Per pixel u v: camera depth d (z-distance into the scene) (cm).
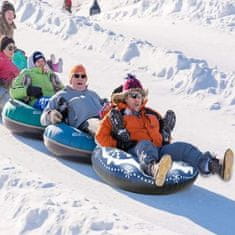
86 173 1716
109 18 5700
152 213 1475
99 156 1655
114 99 1675
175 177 1570
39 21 4266
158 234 1251
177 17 5100
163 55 3216
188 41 4159
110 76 3019
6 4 2644
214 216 1493
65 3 6750
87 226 1250
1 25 2638
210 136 2219
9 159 1714
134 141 1656
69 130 1794
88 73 3031
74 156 1778
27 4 4553
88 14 7038
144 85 2931
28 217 1300
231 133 2275
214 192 1658
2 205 1386
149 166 1534
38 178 1510
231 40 4244
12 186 1463
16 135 2014
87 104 1855
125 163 1596
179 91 2870
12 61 2266
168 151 1634
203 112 2556
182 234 1365
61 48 3562
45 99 1983
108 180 1627
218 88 2839
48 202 1359
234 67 3478
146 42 3516
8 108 2003
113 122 1647
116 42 3503
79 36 3747
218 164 1586
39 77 2072
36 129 1962
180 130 2264
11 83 2138
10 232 1276
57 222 1270
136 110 1667
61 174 1695
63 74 2933
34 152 1866
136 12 5603
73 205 1355
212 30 4584
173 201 1556
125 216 1346
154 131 1673
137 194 1581
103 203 1481
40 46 3578
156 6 5475
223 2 5072
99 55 3438
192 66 3055
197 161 1609
